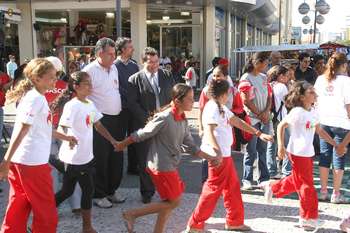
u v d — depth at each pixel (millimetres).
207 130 4746
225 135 4855
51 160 4949
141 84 5969
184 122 4562
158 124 4398
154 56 5961
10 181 4027
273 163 7043
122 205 5855
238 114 6270
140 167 5883
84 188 4828
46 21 20234
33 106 3900
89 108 4895
